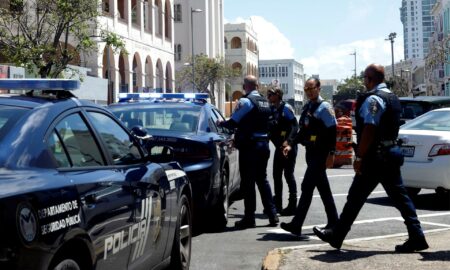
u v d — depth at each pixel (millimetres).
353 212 6625
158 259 5227
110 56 39812
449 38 51219
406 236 7766
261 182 8773
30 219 3127
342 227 6691
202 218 8656
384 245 7121
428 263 6027
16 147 3537
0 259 2943
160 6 52969
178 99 10055
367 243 7266
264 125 8609
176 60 74375
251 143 8547
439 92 69438
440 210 10133
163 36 53438
